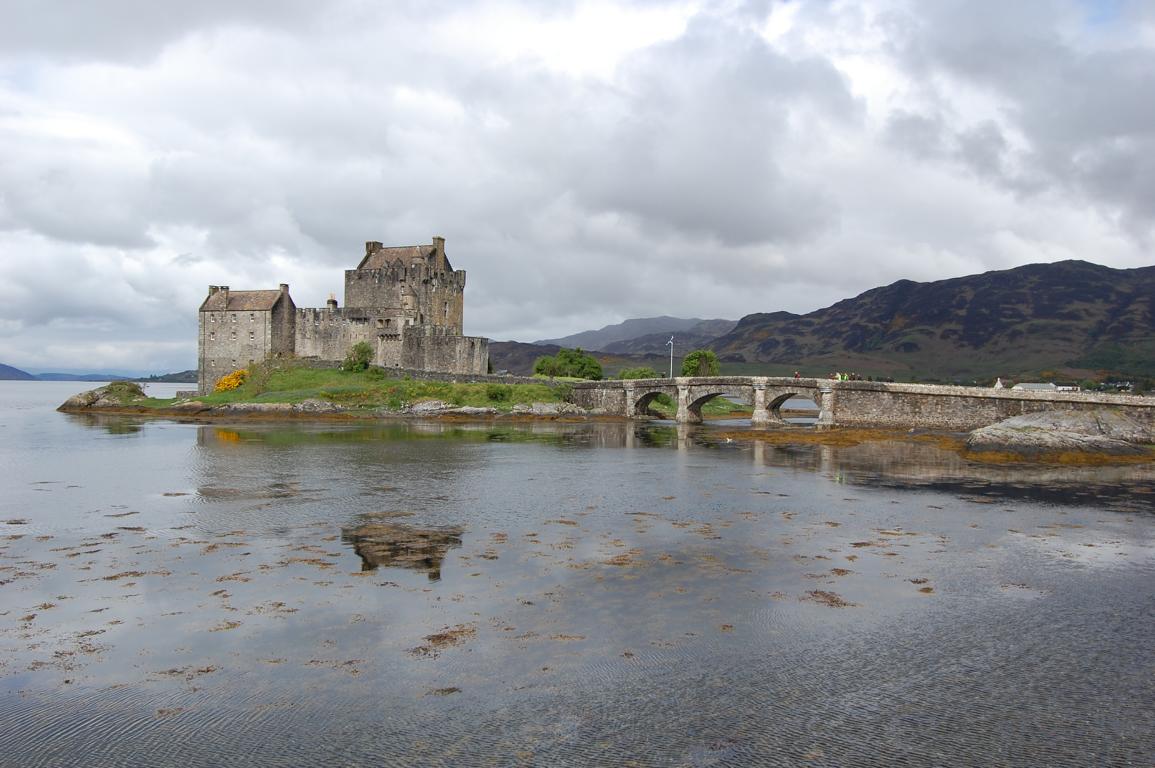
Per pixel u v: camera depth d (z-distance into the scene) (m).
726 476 55.50
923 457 67.50
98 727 17.78
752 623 24.45
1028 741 17.52
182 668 20.83
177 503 43.56
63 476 53.78
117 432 89.62
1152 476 55.94
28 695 19.30
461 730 17.66
